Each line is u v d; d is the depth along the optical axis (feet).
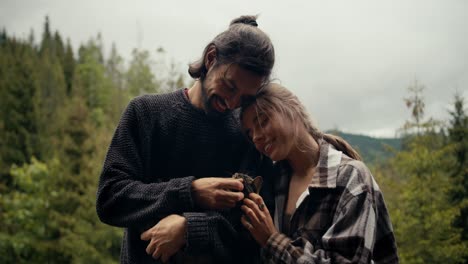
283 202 7.87
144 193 7.25
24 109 122.93
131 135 7.78
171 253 7.07
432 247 41.50
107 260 57.82
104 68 206.28
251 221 7.26
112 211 7.47
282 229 7.73
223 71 7.10
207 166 7.99
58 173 67.10
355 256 6.55
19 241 58.65
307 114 7.88
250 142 7.95
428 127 46.88
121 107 132.77
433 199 42.80
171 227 7.00
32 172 64.03
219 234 7.30
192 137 7.84
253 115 7.47
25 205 61.00
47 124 134.00
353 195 6.98
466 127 56.90
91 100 177.27
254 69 7.03
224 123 7.98
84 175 66.69
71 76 220.84
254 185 7.50
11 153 114.11
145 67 148.77
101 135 71.46
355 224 6.77
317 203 7.36
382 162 49.93
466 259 45.37
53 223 61.05
